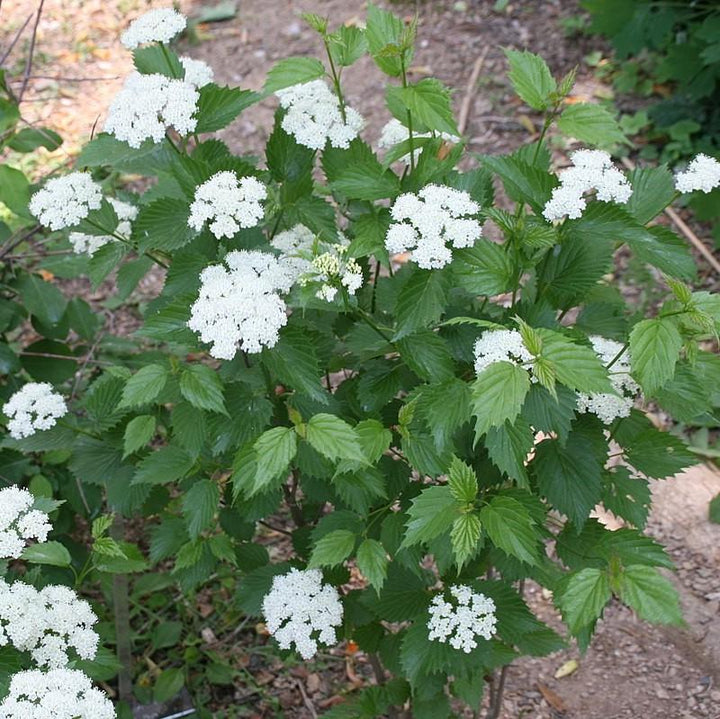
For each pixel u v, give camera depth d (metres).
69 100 2.25
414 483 0.94
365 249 0.88
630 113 2.14
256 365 0.93
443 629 0.88
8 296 1.46
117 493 1.03
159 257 1.21
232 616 1.36
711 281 1.78
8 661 0.85
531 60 0.89
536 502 0.87
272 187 1.00
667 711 1.25
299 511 1.09
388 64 0.87
